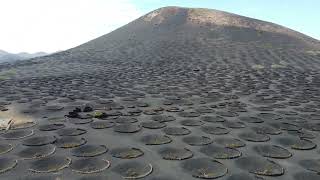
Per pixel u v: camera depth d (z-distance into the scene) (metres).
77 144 10.25
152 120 13.09
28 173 8.33
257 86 21.64
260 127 12.36
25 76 25.03
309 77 25.45
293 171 8.67
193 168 8.80
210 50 39.38
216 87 21.06
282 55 36.59
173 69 28.78
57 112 14.10
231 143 10.60
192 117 13.66
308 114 14.55
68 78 23.91
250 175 8.42
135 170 8.62
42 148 9.92
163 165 8.94
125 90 19.56
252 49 39.94
